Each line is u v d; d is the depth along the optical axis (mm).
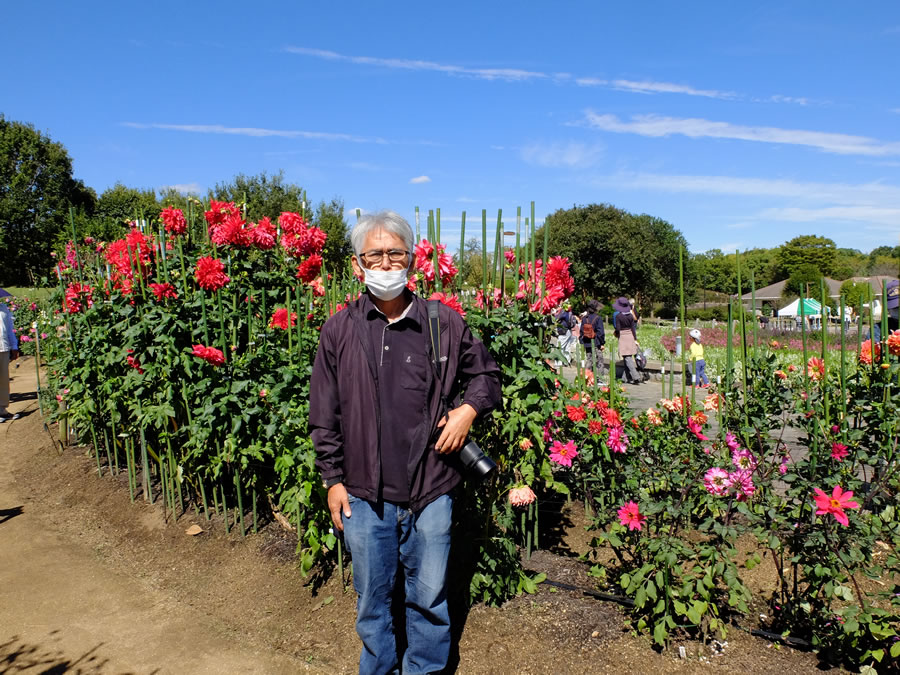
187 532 3635
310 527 2885
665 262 59750
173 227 4160
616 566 3010
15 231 46969
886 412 2670
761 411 3039
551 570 3008
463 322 2209
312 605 2854
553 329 2945
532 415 2709
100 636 2730
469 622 2592
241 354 3887
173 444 3867
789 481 2512
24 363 11477
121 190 49750
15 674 2449
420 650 2217
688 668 2289
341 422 2117
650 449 3107
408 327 2115
